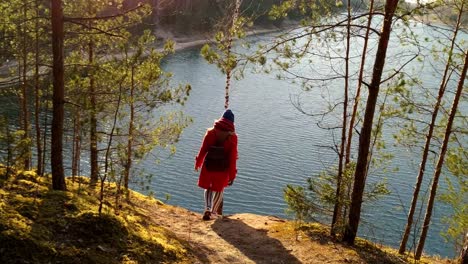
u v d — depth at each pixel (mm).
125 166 7559
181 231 7652
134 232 5902
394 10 6801
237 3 12914
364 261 6898
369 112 7141
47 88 11555
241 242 7414
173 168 38656
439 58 10125
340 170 7707
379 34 6910
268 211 32531
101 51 11195
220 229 8078
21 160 6941
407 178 34000
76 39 10586
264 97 67688
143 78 8992
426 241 26500
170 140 9594
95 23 9961
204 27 82562
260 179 37562
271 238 7633
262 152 43938
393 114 10234
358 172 7398
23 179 6840
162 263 5500
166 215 8812
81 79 8578
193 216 9117
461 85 9984
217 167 8484
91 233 5328
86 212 5582
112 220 5703
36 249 4594
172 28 92688
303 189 7945
